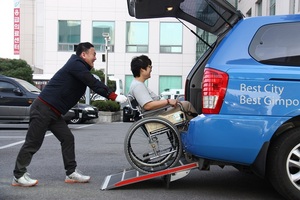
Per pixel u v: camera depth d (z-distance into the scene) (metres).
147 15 5.57
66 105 5.11
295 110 4.07
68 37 35.78
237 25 4.41
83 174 5.89
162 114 5.05
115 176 5.39
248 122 4.10
